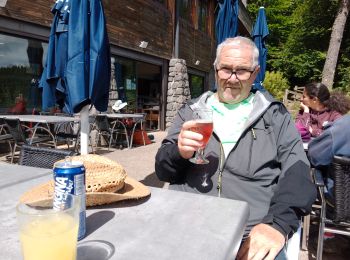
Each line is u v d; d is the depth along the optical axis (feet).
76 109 10.48
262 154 5.86
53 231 2.27
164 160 5.86
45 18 19.97
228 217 3.62
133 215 3.66
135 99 30.17
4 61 18.63
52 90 11.33
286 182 5.47
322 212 7.44
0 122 17.90
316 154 7.39
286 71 70.28
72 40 10.24
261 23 24.21
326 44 67.67
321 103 11.34
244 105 6.60
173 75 34.30
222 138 6.18
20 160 7.13
